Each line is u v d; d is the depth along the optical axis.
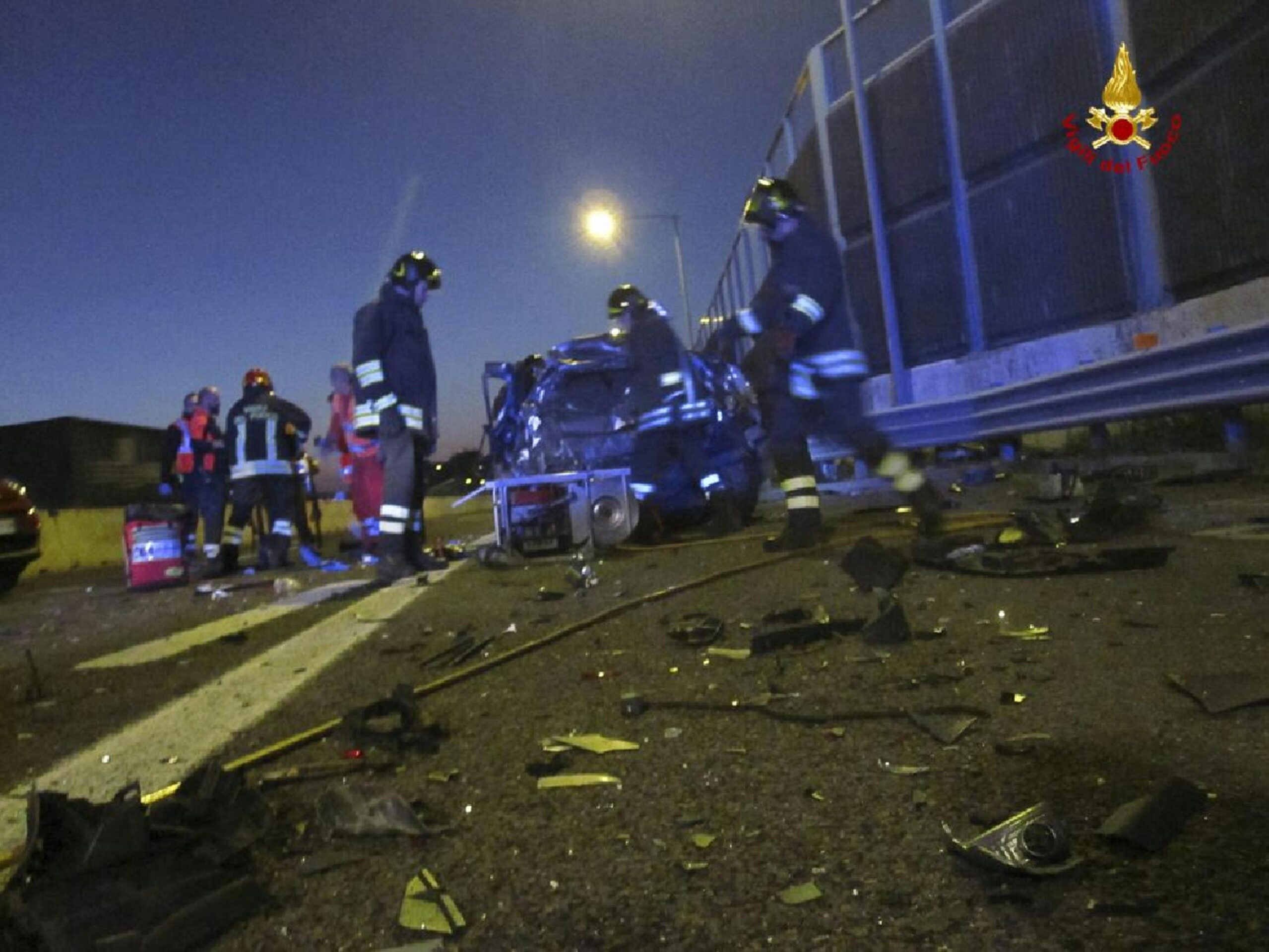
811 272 6.61
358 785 2.77
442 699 3.71
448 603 6.39
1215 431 10.70
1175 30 10.04
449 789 2.68
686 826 2.29
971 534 6.70
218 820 2.26
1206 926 1.69
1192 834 2.01
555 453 9.52
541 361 11.39
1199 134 9.98
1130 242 11.41
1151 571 4.79
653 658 4.04
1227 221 9.76
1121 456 11.12
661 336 9.66
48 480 27.08
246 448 11.40
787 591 5.34
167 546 10.49
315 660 4.77
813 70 17.56
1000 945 1.70
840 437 7.05
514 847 2.25
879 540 6.89
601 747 2.91
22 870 2.02
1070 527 5.94
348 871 2.18
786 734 2.90
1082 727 2.71
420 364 8.23
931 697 3.11
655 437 9.57
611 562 8.01
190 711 3.87
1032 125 12.62
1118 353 11.52
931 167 14.74
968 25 13.54
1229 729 2.60
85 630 7.13
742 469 10.30
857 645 3.88
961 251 14.32
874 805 2.31
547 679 3.87
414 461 8.29
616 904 1.95
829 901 1.89
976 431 13.20
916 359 15.64
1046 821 2.01
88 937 1.82
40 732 3.75
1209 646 3.39
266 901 2.04
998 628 3.94
